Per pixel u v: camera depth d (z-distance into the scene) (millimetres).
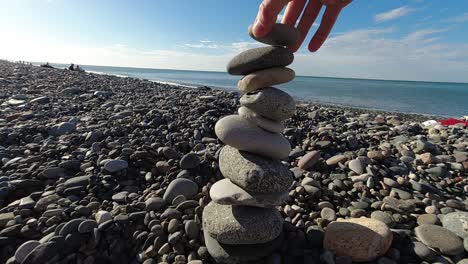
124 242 414
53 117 1029
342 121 1223
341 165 651
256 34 324
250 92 385
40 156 655
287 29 349
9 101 1210
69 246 390
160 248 399
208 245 383
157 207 478
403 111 2996
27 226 421
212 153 693
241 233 354
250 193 364
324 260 355
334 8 342
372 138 894
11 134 779
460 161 704
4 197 503
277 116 375
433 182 611
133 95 1586
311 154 667
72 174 594
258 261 366
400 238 393
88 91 1622
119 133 821
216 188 396
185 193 515
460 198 549
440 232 393
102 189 546
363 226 380
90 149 709
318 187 549
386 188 558
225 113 1105
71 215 449
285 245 387
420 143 784
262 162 374
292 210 466
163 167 608
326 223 438
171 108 1163
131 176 599
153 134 837
